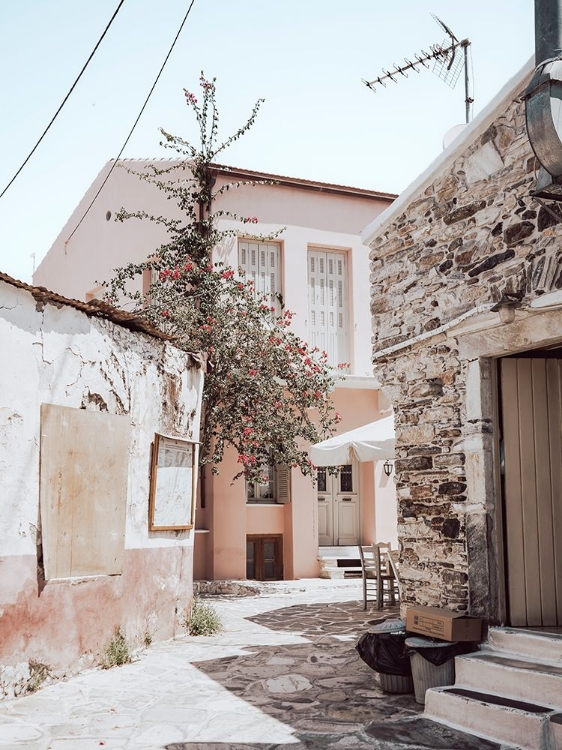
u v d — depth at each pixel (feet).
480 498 20.67
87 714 18.37
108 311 24.09
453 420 21.83
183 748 15.98
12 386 20.18
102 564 23.58
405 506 23.40
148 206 48.91
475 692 17.99
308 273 47.93
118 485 24.57
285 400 40.52
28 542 20.54
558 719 15.57
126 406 25.39
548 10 16.28
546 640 18.43
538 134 15.48
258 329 40.29
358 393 48.26
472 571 20.63
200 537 43.45
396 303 24.56
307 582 43.16
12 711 18.53
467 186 21.79
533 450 21.26
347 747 15.98
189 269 40.19
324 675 22.22
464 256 21.75
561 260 18.45
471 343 21.30
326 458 33.17
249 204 45.91
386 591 36.70
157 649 25.90
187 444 29.48
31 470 20.76
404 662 19.97
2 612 19.49
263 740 16.47
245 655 24.90
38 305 21.39
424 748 15.90
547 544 21.01
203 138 43.62
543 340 19.16
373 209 49.90
